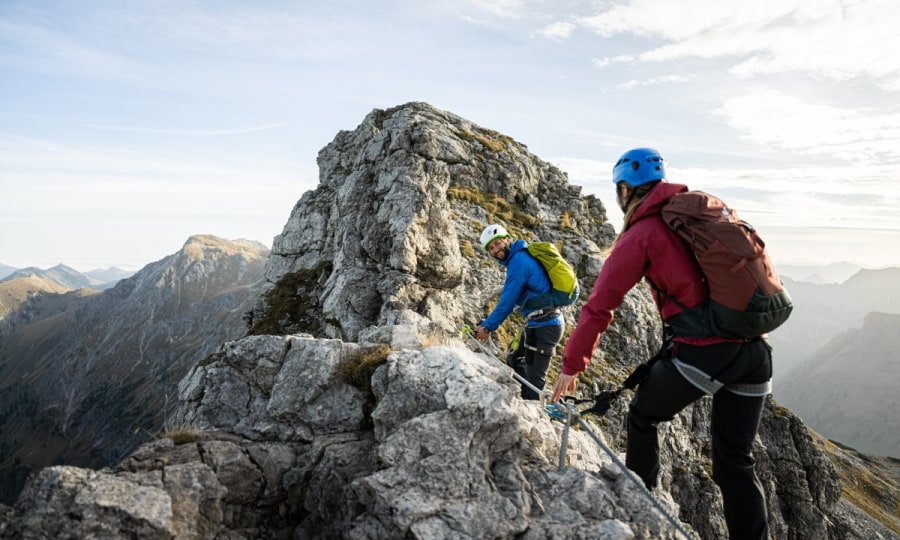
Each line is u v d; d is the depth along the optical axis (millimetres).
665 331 5391
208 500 5301
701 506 27875
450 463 5391
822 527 51625
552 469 5879
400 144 29922
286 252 46125
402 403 6312
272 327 28391
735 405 4934
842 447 161625
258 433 6715
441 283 24875
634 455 5734
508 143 42438
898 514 118250
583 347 5035
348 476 5926
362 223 27719
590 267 34094
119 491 4777
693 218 4559
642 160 5145
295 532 5828
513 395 6523
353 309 23922
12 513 4582
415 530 4824
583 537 4910
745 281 4305
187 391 7727
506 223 34438
